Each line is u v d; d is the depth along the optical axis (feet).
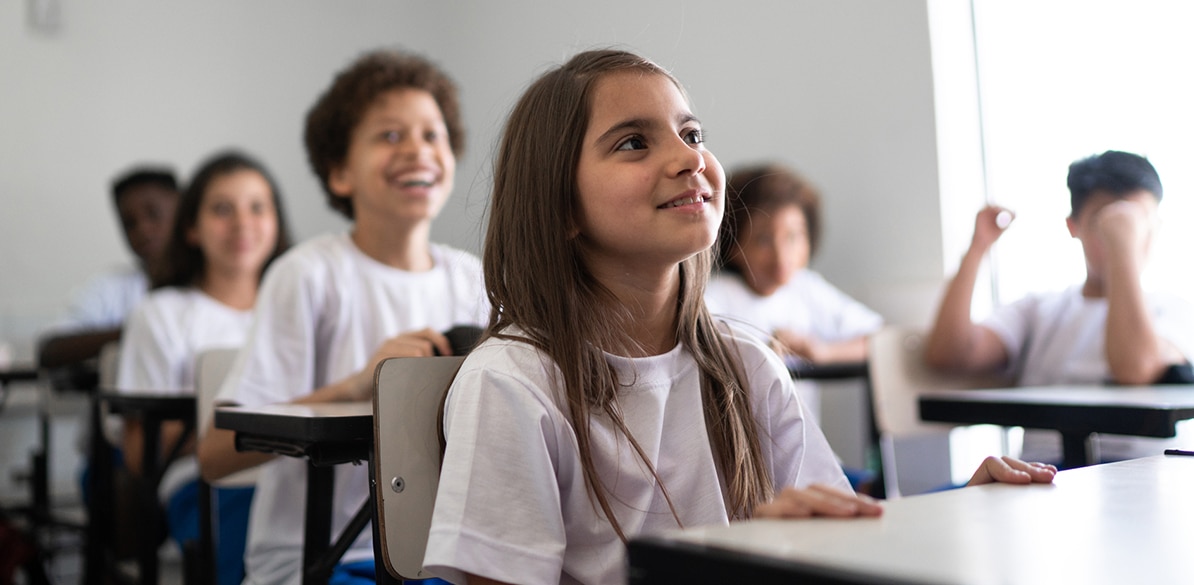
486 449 2.52
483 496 2.46
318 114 5.22
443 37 15.48
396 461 2.87
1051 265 8.90
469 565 2.38
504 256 2.98
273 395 4.44
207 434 4.47
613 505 2.68
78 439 9.80
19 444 11.77
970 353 6.55
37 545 8.43
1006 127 9.20
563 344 2.74
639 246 2.75
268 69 13.98
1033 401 4.41
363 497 4.28
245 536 5.62
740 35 11.17
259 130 13.87
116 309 11.56
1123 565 1.33
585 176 2.81
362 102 4.99
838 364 7.97
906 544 1.43
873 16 9.95
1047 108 8.90
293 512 4.36
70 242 12.48
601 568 2.63
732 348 3.18
